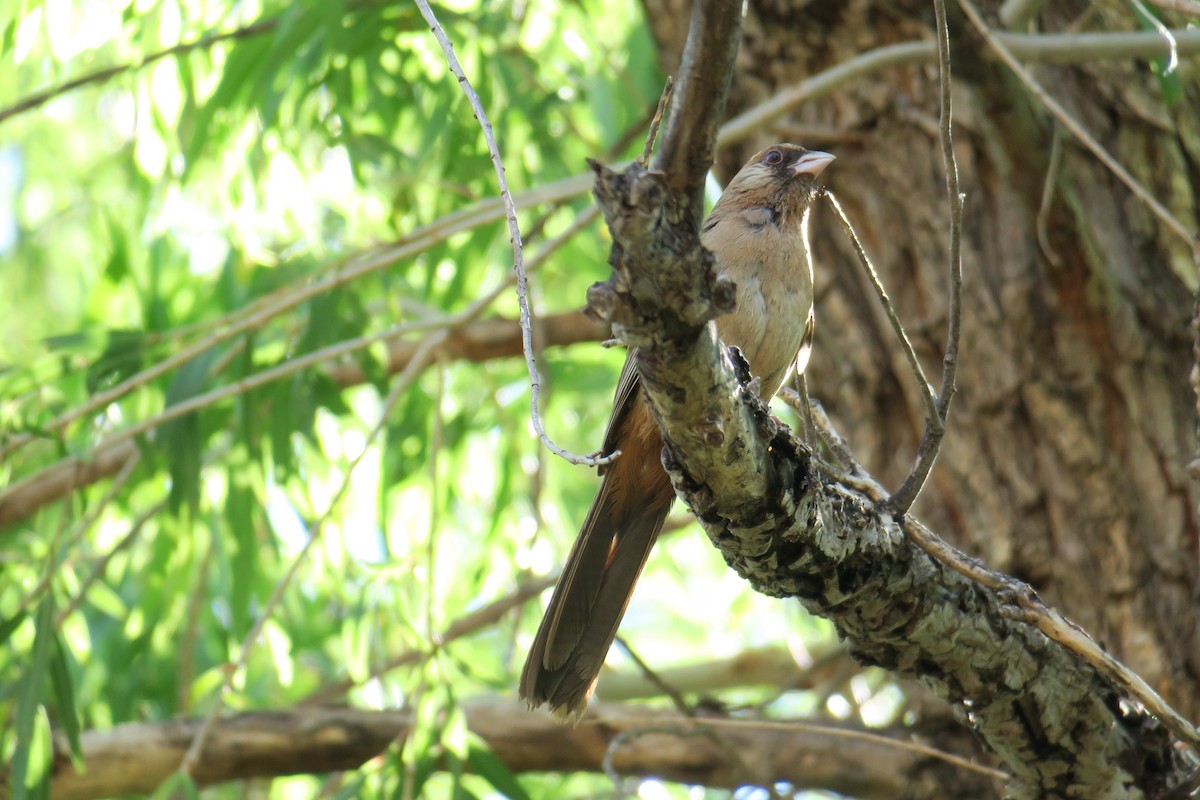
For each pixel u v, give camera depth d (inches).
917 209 367.6
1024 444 347.3
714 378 184.5
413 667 472.4
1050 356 349.4
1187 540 331.0
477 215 416.5
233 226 482.3
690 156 165.9
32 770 377.1
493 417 520.4
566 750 403.2
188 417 431.2
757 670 497.4
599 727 402.9
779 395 281.7
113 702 462.0
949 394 232.8
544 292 575.8
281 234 495.2
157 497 504.7
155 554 454.9
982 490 346.6
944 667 242.8
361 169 482.9
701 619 600.1
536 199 408.2
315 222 483.5
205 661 486.9
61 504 499.8
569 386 532.7
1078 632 229.9
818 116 387.2
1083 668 247.0
